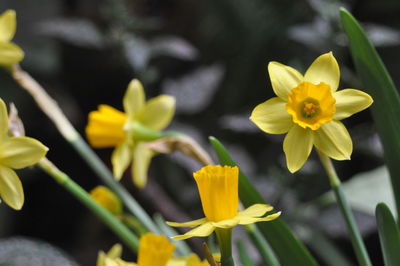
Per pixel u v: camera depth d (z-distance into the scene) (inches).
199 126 73.2
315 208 61.5
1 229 88.6
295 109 28.4
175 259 30.2
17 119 31.3
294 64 68.1
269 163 69.1
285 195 61.2
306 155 28.4
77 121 87.8
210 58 79.7
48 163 31.5
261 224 29.2
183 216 57.6
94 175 92.4
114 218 32.2
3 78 87.2
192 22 83.5
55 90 88.3
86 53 82.1
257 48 76.5
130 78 82.4
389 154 30.3
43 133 90.7
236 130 68.4
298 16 74.6
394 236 28.6
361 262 30.0
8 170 28.7
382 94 30.0
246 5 77.3
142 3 81.6
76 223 92.7
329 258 57.9
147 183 57.2
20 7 89.4
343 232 60.2
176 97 67.4
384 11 82.0
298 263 29.2
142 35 72.5
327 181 64.1
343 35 61.7
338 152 28.4
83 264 88.4
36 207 91.7
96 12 81.6
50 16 89.2
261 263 53.6
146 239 28.8
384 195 42.6
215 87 68.1
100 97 86.6
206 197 27.4
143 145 36.9
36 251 50.5
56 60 87.8
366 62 30.0
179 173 73.8
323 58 28.9
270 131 28.5
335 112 28.6
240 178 29.1
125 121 36.9
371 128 67.3
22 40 89.4
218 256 28.9
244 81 76.6
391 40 63.9
